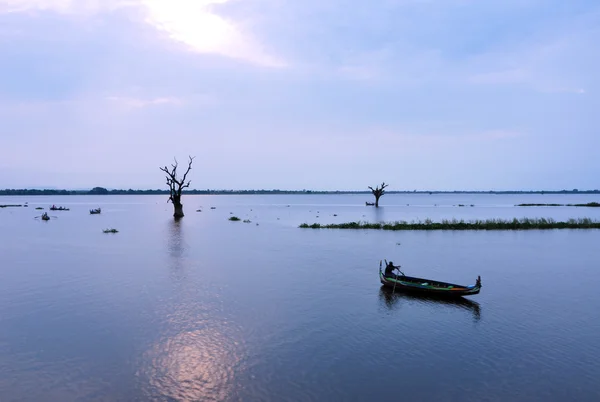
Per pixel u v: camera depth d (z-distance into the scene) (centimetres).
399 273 2936
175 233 5481
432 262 3388
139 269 3012
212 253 3775
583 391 1259
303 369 1392
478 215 9762
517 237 5059
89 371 1375
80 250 3928
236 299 2225
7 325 1809
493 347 1592
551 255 3744
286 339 1659
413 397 1220
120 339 1647
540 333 1748
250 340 1645
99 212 9912
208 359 1466
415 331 1767
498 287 2561
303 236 5162
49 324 1820
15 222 7275
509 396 1230
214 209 13175
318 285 2569
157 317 1911
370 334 1727
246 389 1260
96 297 2245
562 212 11094
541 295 2366
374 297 2306
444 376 1350
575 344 1625
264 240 4753
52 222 7281
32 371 1376
